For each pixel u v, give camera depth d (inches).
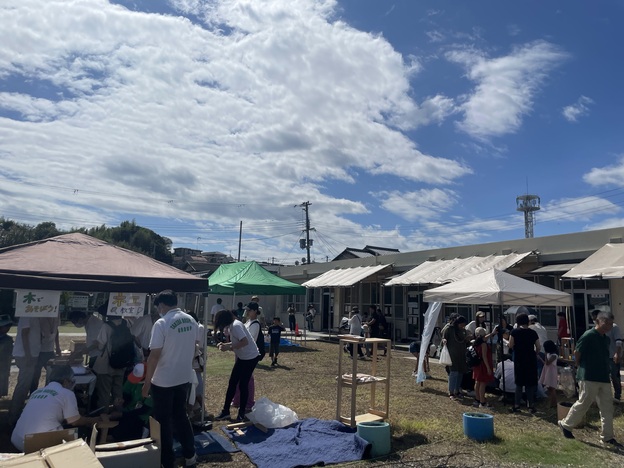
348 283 879.1
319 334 1032.8
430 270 753.6
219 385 385.4
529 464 215.8
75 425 192.5
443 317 791.7
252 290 653.3
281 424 253.9
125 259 256.7
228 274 704.4
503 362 348.2
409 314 874.8
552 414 312.2
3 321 283.6
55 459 133.3
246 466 204.8
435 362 561.9
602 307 561.6
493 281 369.1
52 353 276.5
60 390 188.9
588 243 604.4
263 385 394.6
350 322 623.5
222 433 248.1
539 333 387.5
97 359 255.3
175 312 196.2
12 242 1393.9
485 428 250.1
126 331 263.4
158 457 173.8
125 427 214.4
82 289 216.4
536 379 319.0
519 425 282.8
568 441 250.4
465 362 354.0
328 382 411.8
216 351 631.8
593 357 251.6
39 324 267.1
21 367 257.0
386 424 235.0
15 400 253.9
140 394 240.5
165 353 187.2
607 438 245.1
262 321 744.3
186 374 191.2
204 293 253.9
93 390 252.1
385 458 217.8
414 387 399.5
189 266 1865.2
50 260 228.2
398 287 908.0
